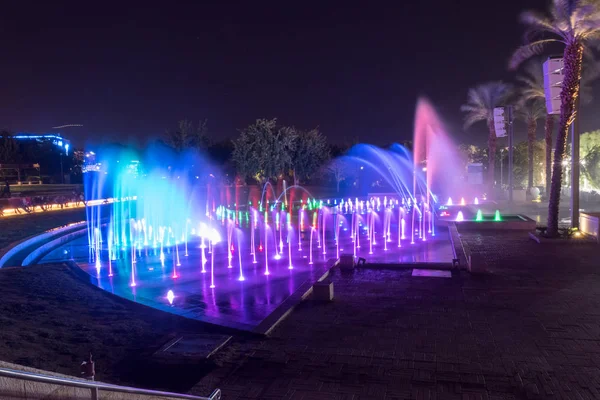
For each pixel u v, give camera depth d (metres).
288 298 9.66
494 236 18.64
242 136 44.00
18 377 2.46
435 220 22.34
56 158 63.19
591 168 36.69
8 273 11.95
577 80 16.83
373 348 6.99
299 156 48.97
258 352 6.94
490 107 37.09
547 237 16.89
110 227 25.36
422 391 5.60
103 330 7.84
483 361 6.42
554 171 16.91
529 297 9.55
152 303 9.85
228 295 10.75
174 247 18.30
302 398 5.51
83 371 5.43
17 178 58.38
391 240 18.91
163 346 7.07
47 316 8.41
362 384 5.83
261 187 45.62
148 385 5.97
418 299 9.64
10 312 8.48
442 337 7.39
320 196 48.22
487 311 8.69
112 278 12.84
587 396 5.39
